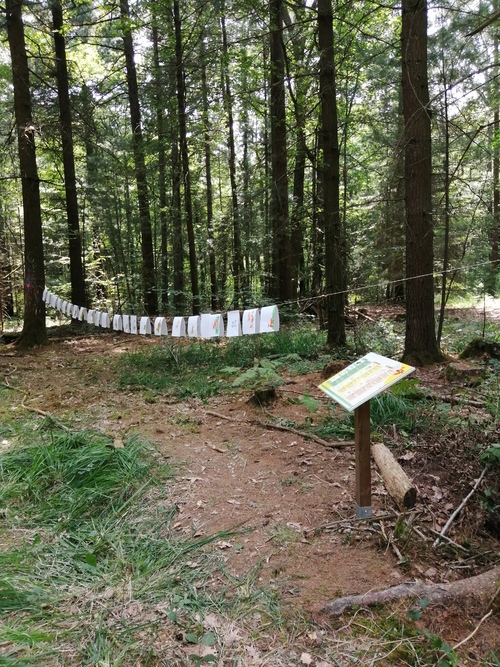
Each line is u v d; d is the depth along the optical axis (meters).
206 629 2.09
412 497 2.67
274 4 8.73
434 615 2.14
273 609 2.21
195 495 3.35
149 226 13.46
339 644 2.00
